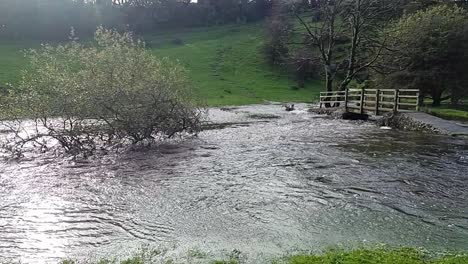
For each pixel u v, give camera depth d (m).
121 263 7.42
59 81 19.94
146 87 21.41
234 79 73.50
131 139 21.44
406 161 16.34
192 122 24.34
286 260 7.41
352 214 10.09
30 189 12.69
